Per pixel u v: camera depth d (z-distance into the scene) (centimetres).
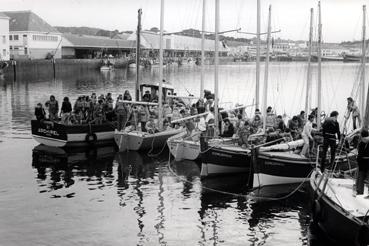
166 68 13725
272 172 1945
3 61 8250
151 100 3212
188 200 1795
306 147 2002
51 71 9475
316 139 1977
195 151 2419
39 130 2750
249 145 2184
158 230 1491
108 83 7819
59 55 11825
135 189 1925
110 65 11788
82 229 1487
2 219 1560
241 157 2141
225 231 1494
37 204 1711
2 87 6781
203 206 1727
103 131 2797
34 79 8456
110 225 1524
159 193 1877
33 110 4391
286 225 1549
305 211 1684
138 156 2542
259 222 1574
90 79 8738
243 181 2072
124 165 2333
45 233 1452
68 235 1438
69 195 1825
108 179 2069
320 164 1864
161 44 2698
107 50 13500
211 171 2127
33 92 6112
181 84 7969
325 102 4959
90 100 2947
